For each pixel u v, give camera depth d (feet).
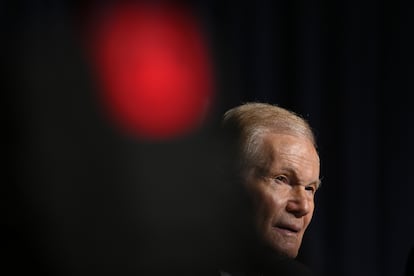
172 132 15.23
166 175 10.66
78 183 10.16
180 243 9.48
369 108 22.24
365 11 22.21
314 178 9.53
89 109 11.52
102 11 17.19
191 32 18.69
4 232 8.89
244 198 9.46
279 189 9.37
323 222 21.74
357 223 22.08
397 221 22.65
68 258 8.90
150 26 17.87
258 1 20.48
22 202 9.38
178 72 18.03
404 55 22.76
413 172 22.81
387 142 22.68
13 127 10.28
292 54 21.07
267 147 9.37
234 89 19.76
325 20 21.70
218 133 9.94
